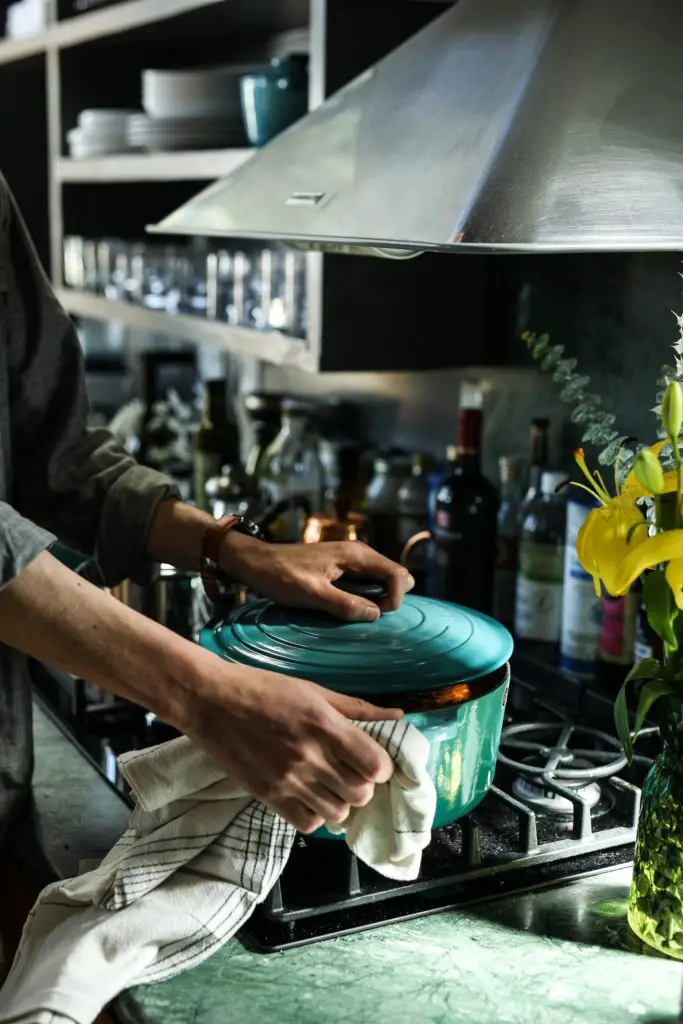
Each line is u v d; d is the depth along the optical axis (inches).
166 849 41.3
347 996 39.5
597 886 46.8
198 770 41.3
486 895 45.7
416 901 45.1
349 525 61.7
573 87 45.4
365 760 36.8
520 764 51.5
